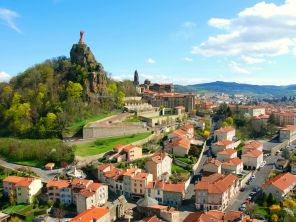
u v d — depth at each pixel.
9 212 180.25
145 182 195.75
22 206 187.25
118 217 176.25
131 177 198.38
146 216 166.38
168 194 189.00
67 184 191.62
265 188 190.25
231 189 190.75
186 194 199.75
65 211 182.62
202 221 138.50
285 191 188.62
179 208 183.75
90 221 152.12
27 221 173.88
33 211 179.88
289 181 197.00
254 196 194.00
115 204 180.00
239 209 177.62
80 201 177.50
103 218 158.75
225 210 177.12
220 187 181.25
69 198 188.00
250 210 167.62
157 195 191.75
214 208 177.00
